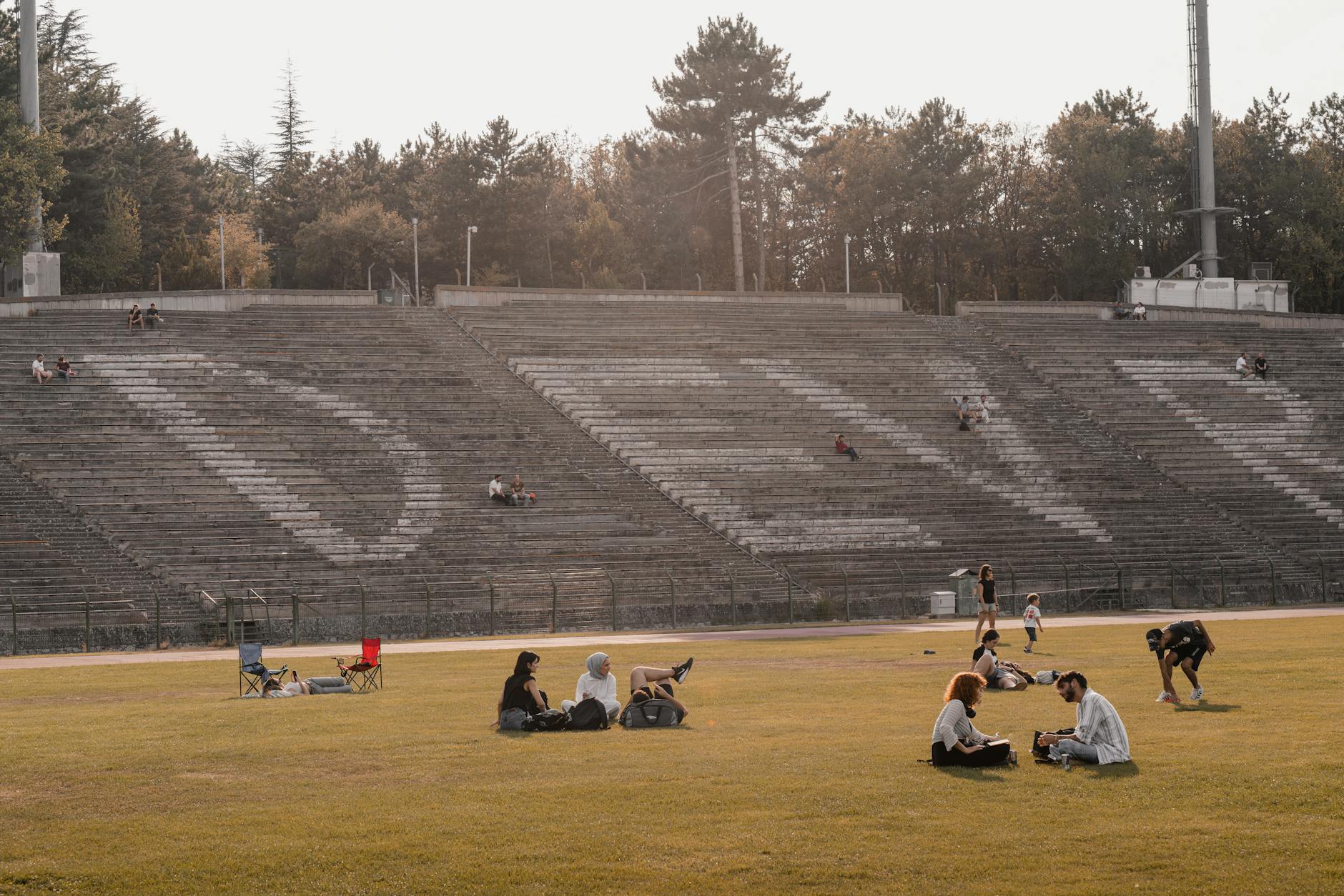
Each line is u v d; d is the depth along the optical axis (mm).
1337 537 60375
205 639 40125
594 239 113062
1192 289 88000
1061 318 80875
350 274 110000
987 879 11852
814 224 124188
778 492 56688
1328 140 113562
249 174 165500
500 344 66062
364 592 41750
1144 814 13836
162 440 51406
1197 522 59812
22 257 71875
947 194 112312
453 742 18625
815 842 12984
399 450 54344
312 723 20516
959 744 16266
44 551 43062
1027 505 58625
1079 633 39250
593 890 11711
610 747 17984
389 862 12523
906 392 67312
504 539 49531
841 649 34031
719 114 102750
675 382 64938
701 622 46375
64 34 113938
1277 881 11641
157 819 14133
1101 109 116500
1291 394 72250
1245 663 27188
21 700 24438
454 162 111875
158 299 65938
